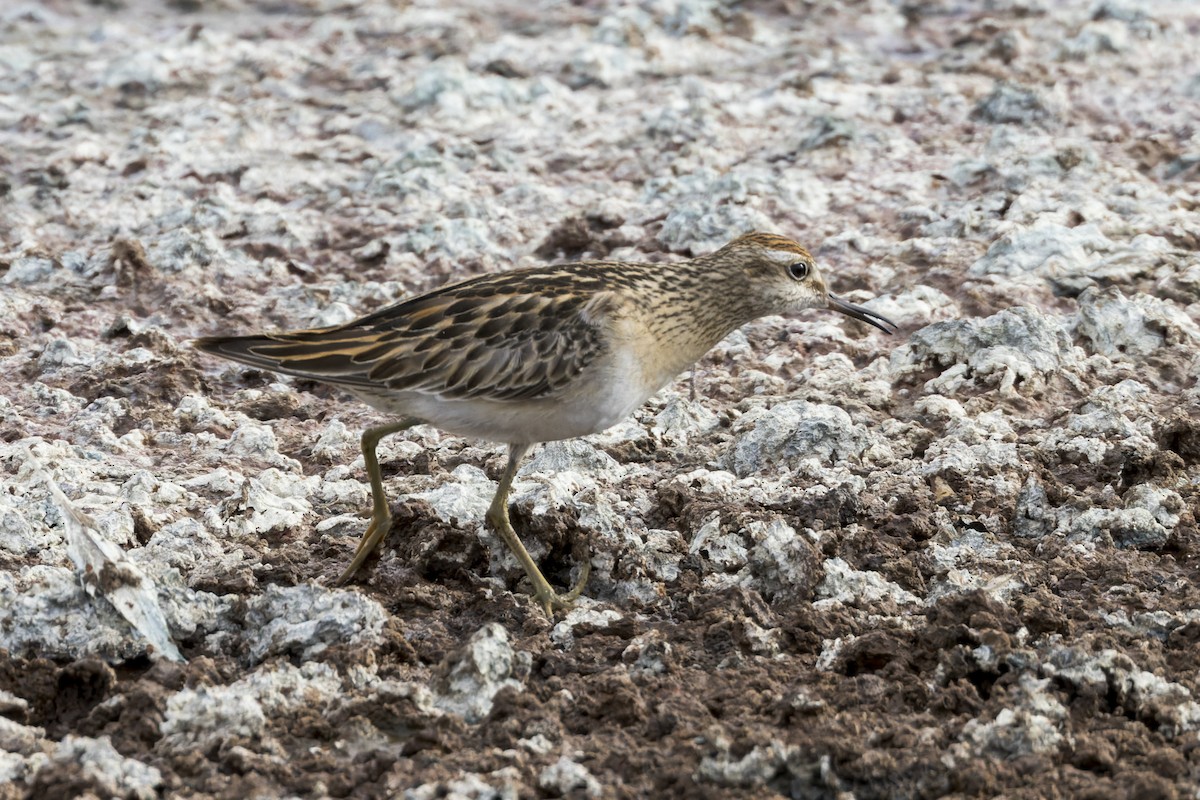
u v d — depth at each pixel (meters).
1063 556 10.59
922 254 15.78
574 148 18.33
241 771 8.28
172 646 9.59
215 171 17.75
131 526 10.75
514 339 10.19
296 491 11.75
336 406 13.57
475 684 9.07
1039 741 8.38
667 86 19.84
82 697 9.06
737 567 10.57
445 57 20.14
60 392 13.34
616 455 12.36
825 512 10.99
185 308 14.98
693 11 22.09
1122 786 8.05
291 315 14.97
